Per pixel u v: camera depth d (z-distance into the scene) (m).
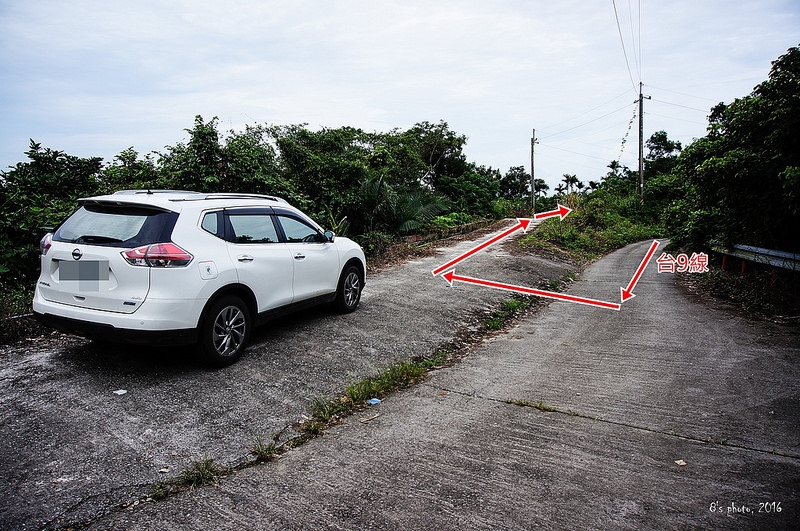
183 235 4.79
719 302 9.88
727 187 9.45
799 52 8.16
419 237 17.41
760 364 5.84
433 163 33.62
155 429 3.90
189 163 9.81
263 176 10.82
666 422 4.28
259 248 5.66
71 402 4.24
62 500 3.00
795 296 9.29
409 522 2.89
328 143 16.89
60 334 5.85
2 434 3.70
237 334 5.31
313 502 3.07
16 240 7.16
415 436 4.00
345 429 4.14
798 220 9.18
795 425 4.21
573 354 6.35
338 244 7.23
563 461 3.61
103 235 4.73
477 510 3.01
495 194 37.56
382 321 7.28
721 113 11.41
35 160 9.27
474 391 5.02
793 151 8.40
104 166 10.46
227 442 3.79
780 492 3.22
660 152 56.12
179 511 2.95
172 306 4.55
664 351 6.40
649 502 3.11
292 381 4.99
